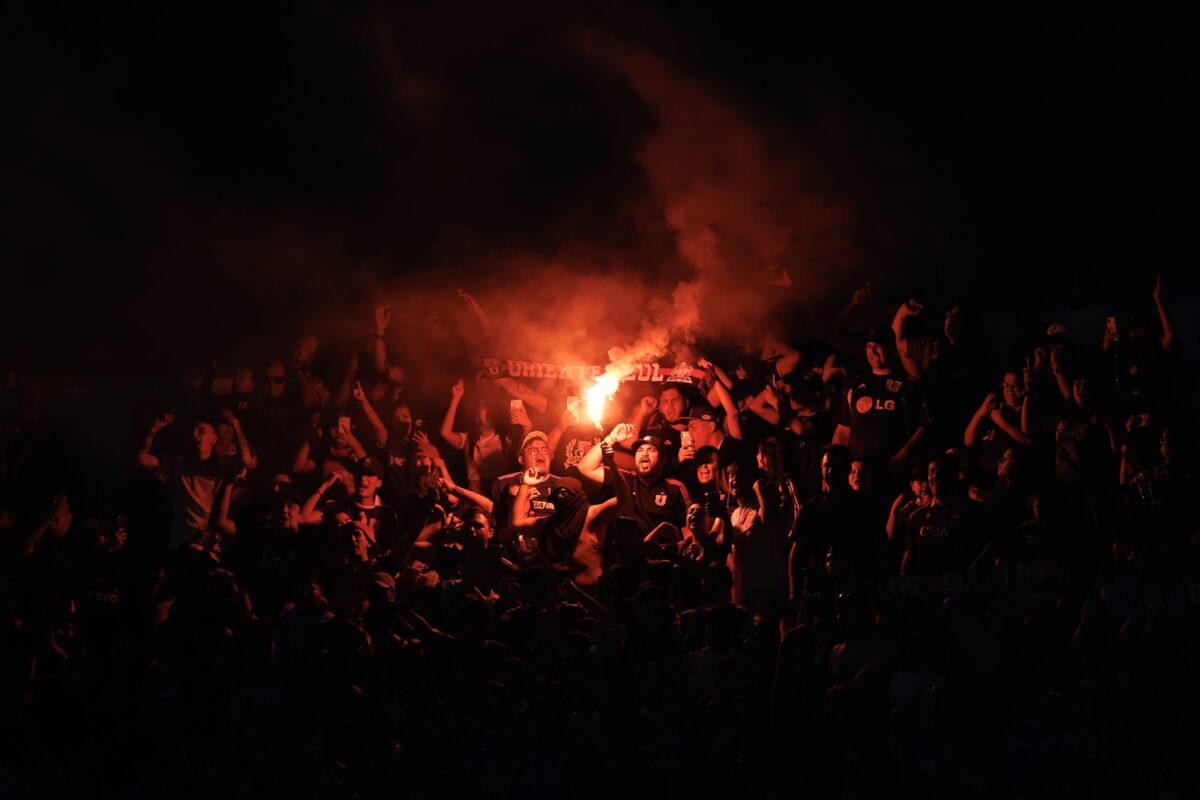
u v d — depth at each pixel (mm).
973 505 22062
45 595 25469
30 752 22078
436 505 27469
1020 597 19828
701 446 27422
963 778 17734
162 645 21828
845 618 19719
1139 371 23328
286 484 26688
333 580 25828
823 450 25594
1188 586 17562
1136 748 17312
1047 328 25078
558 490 26781
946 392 25297
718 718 19234
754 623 19797
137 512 29453
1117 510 20938
